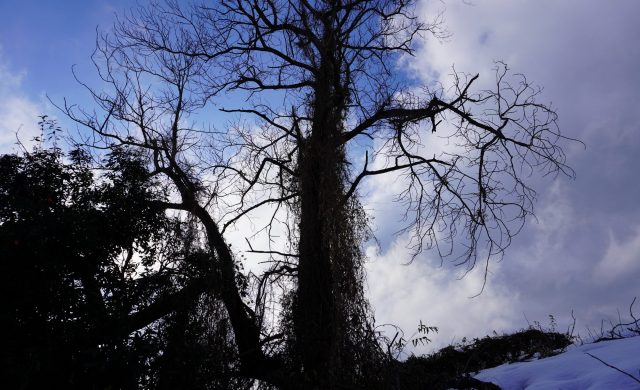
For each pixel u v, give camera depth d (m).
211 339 12.88
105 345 11.45
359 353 12.05
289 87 16.70
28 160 12.85
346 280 12.88
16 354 10.66
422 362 14.69
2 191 12.28
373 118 15.23
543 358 13.12
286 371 12.73
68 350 11.32
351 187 14.05
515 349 15.15
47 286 11.35
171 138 15.37
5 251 11.07
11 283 11.08
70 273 11.96
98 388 11.08
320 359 12.52
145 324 12.80
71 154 13.38
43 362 10.78
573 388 8.32
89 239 12.03
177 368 11.98
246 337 13.40
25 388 10.56
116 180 13.37
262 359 13.12
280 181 15.61
